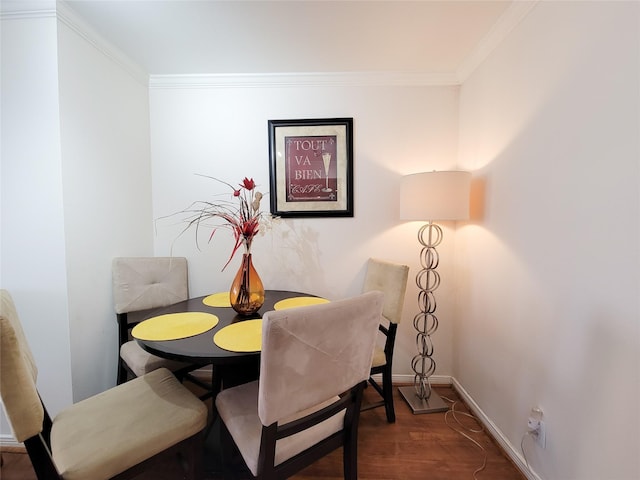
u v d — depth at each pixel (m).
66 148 1.42
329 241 2.07
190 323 1.34
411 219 1.67
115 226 1.75
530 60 1.28
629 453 0.87
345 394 1.15
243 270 1.45
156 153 2.06
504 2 1.34
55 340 1.45
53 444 0.92
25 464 1.40
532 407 1.28
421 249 2.04
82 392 1.52
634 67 0.84
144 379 1.25
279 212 2.05
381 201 2.04
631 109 0.85
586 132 1.00
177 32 1.57
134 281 1.77
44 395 1.47
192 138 2.05
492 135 1.58
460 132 1.95
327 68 1.92
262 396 0.81
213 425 1.56
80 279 1.51
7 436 1.48
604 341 0.94
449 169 1.99
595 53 0.96
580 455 1.03
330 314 0.84
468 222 1.84
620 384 0.89
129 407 1.07
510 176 1.42
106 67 1.67
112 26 1.51
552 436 1.16
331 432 1.06
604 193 0.93
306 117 2.02
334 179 2.03
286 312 0.78
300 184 2.04
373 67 1.91
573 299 1.06
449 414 1.75
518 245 1.37
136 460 0.93
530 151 1.28
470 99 1.82
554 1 1.14
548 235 1.18
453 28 1.52
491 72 1.59
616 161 0.89
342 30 1.55
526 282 1.31
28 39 1.36
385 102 2.00
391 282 1.71
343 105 2.01
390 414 1.67
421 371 1.97
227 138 2.05
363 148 2.02
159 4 1.36
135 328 1.29
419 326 2.07
